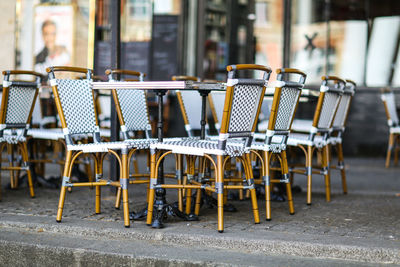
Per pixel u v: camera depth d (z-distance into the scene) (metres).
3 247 4.14
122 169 4.39
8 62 10.32
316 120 5.49
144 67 11.57
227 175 5.39
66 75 7.95
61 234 4.36
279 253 3.90
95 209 5.06
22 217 4.69
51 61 10.59
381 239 4.00
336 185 6.98
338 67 11.10
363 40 10.95
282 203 5.62
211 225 4.47
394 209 5.27
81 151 4.57
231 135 4.22
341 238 4.01
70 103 4.72
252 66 4.22
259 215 4.94
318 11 11.13
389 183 7.15
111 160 5.89
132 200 5.57
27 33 10.56
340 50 11.09
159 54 11.52
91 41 6.27
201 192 5.22
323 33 11.14
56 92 4.62
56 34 10.57
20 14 10.56
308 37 11.22
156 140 4.88
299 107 10.07
